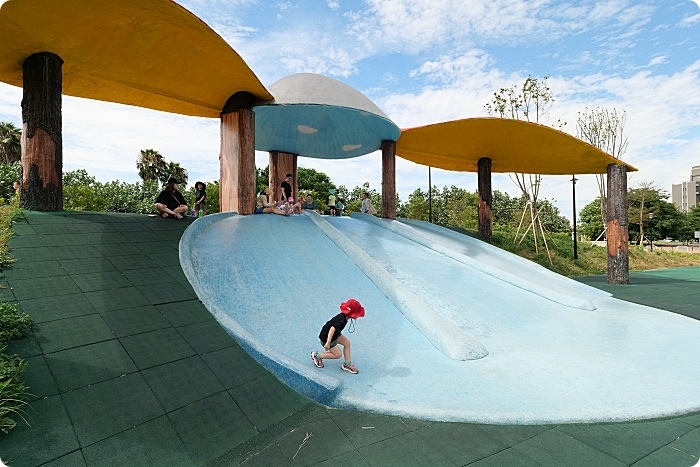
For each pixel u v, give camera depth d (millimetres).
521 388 4625
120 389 3613
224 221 9242
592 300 10344
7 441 2881
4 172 19938
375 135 13781
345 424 3879
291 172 16516
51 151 7016
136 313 4734
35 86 7066
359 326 6012
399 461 3277
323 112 11711
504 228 24719
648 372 5238
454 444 3541
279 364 4570
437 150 16594
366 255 8211
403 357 5406
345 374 4809
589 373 5152
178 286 5645
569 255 20578
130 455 3055
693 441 3637
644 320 8258
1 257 4844
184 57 8648
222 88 10148
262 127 13328
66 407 3271
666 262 25000
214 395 3938
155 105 11172
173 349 4371
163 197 8133
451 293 7844
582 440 3631
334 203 16047
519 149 15688
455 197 54531
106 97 10625
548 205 53219
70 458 2895
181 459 3152
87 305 4566
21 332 3803
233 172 10609
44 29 6758
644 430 3834
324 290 6836
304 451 3408
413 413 4020
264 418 3877
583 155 15297
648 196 51438
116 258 5828
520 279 9508
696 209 62719
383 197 14109
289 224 9930
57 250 5523
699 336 7090
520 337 6621
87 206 25250
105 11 6691
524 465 3242
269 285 6621
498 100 23062
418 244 11227
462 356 5469
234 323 5234
